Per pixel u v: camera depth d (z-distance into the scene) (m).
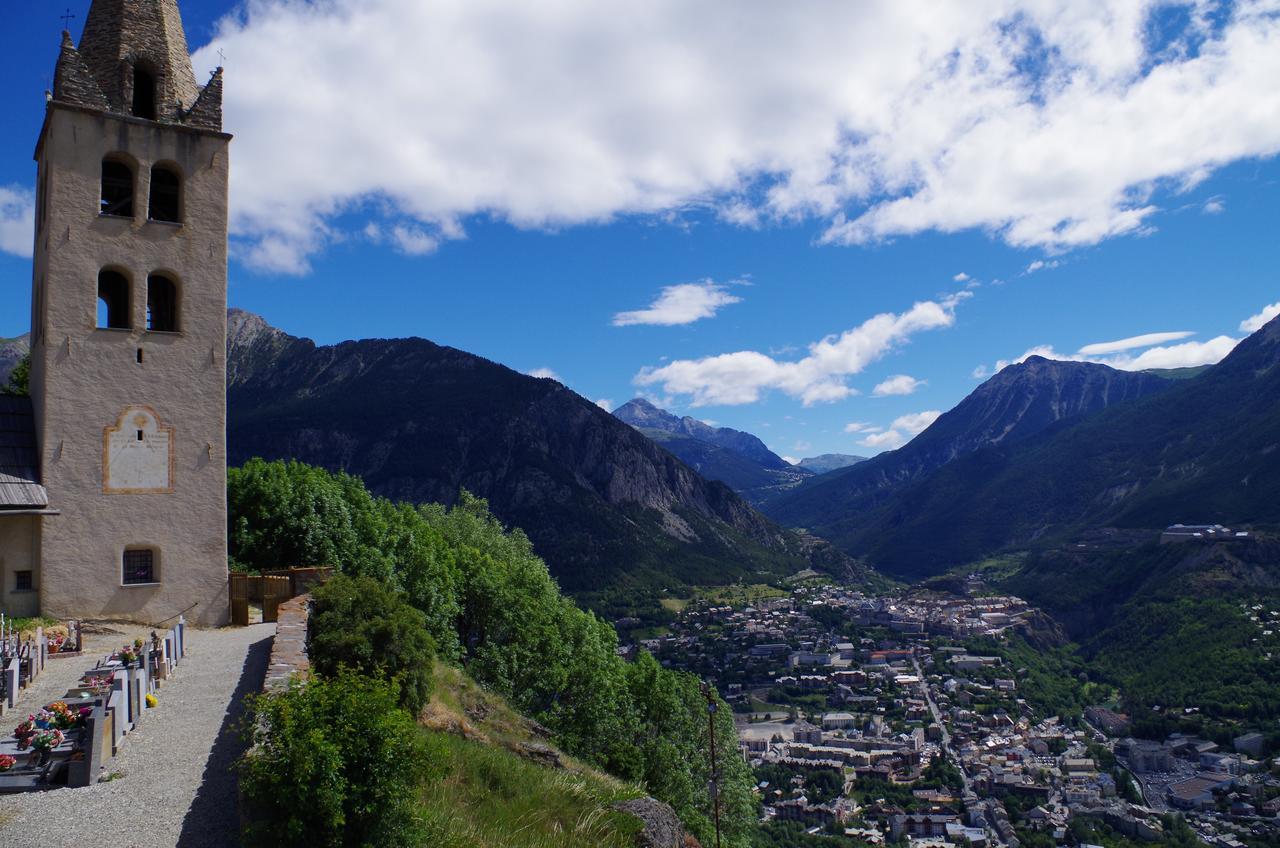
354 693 13.33
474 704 28.30
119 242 29.52
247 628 29.67
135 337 29.59
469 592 47.94
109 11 30.83
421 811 15.14
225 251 31.30
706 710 54.56
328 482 44.09
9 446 28.47
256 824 12.16
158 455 29.64
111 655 23.69
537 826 18.55
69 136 28.89
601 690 45.47
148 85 31.47
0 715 18.83
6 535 27.41
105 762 16.25
